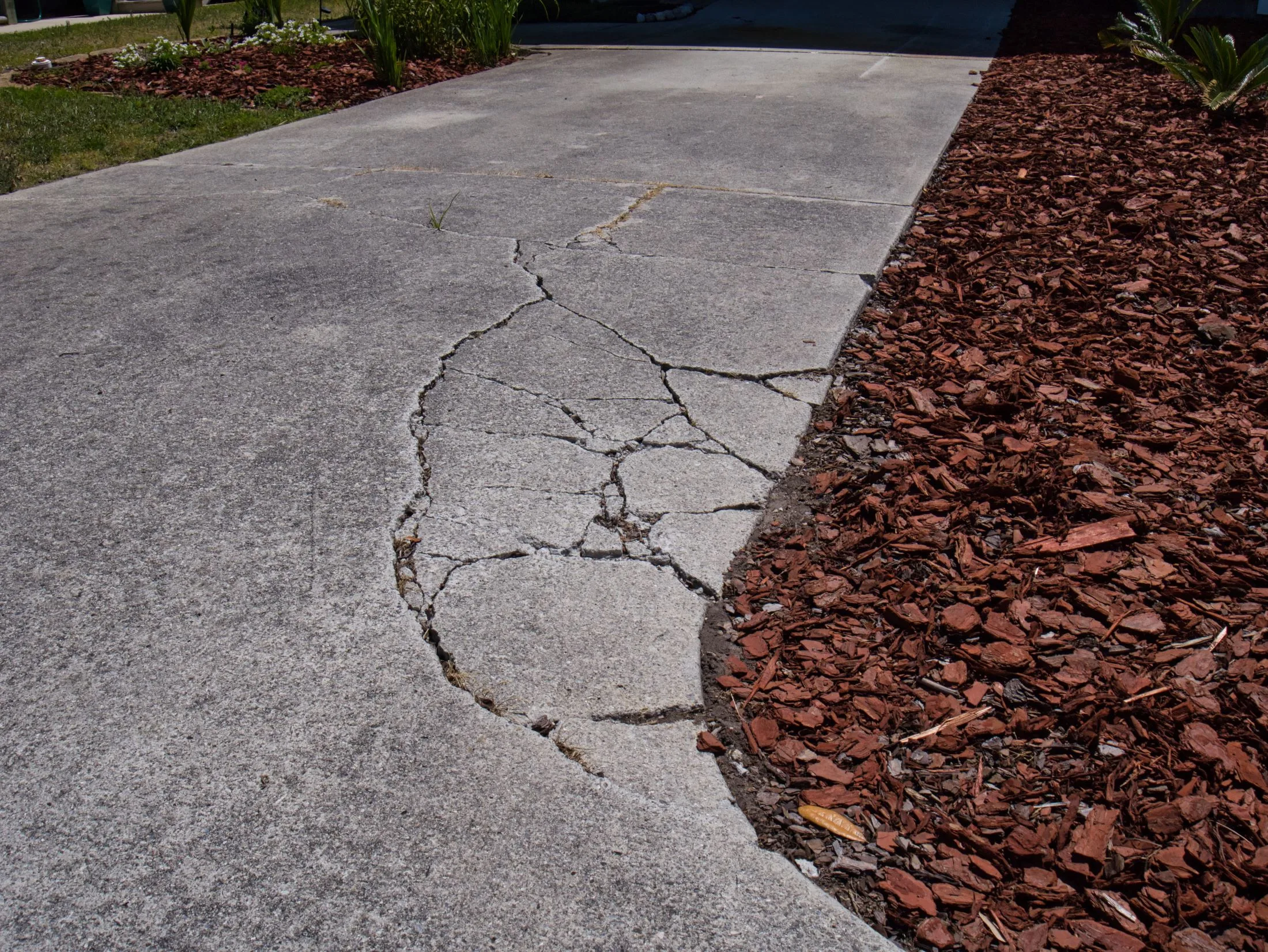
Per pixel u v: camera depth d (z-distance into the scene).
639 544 2.61
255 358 3.60
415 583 2.45
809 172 5.84
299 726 2.04
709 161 6.13
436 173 5.98
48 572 2.50
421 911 1.68
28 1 16.81
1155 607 2.32
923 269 4.41
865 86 8.41
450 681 2.16
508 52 10.48
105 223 5.14
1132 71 8.19
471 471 2.91
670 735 2.04
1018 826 1.81
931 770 1.94
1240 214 4.87
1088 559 2.48
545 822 1.84
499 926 1.65
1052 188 5.37
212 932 1.65
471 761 1.96
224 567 2.51
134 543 2.60
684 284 4.23
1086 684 2.11
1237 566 2.44
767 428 3.15
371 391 3.36
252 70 9.60
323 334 3.79
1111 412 3.21
